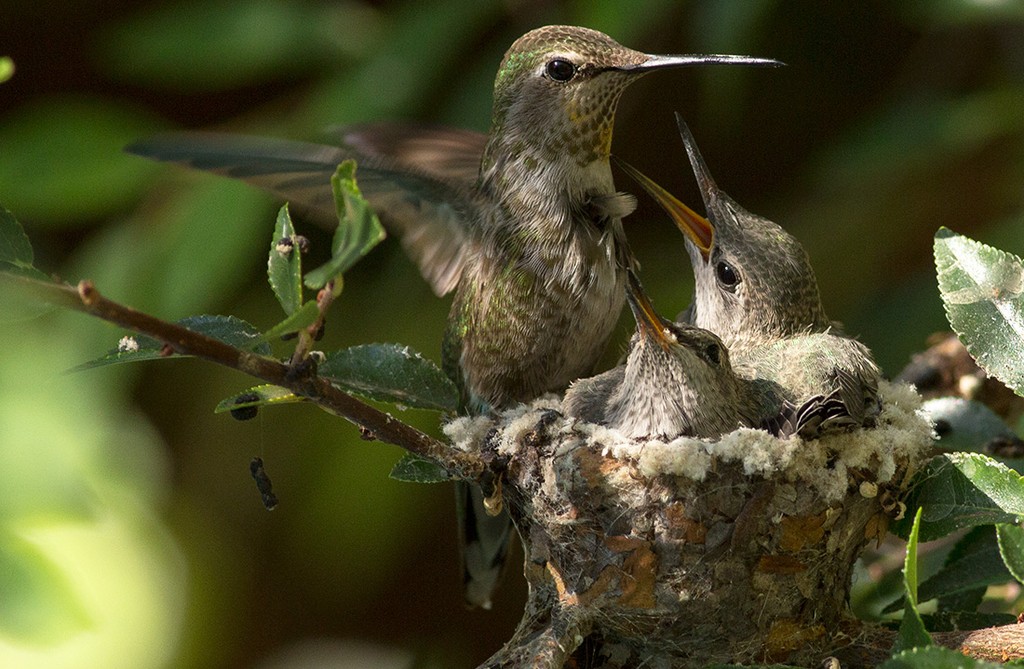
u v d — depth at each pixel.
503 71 6.23
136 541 8.52
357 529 9.05
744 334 6.47
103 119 8.10
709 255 6.61
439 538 10.32
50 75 10.20
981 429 5.61
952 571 5.21
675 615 5.25
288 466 9.63
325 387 4.07
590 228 5.97
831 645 5.32
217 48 8.62
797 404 5.62
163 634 9.01
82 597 4.40
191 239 7.75
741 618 5.25
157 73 8.81
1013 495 4.83
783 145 10.20
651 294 9.12
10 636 4.29
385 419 4.34
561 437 5.50
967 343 4.74
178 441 9.91
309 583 10.47
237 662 10.05
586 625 5.18
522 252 5.95
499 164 6.09
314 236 9.45
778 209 9.87
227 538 9.93
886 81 10.09
